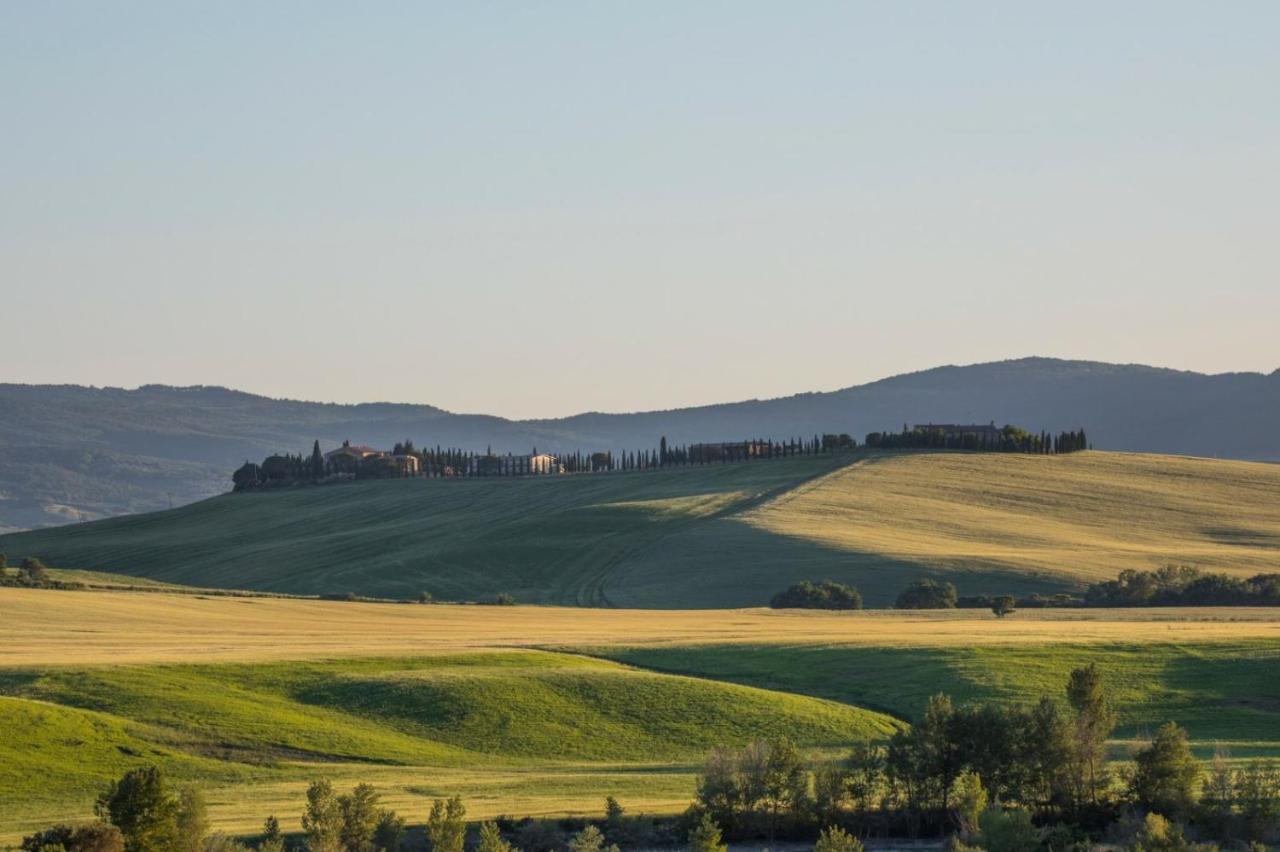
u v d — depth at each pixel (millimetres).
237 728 161375
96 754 149250
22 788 139125
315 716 169375
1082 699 140375
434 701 174625
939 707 135500
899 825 130250
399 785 142125
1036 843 119688
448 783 143500
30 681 170875
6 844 115312
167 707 165375
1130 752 145250
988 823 119938
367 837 113938
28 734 150625
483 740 165875
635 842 122375
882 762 136250
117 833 108688
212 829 120375
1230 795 128500
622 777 148125
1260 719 174500
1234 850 121625
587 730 170000
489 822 116875
